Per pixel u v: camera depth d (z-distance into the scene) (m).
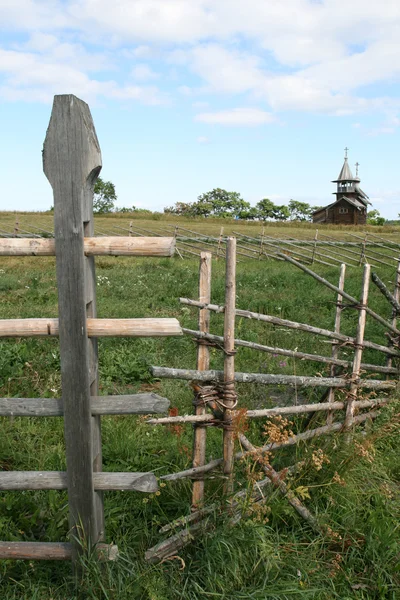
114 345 7.42
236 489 3.53
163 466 4.00
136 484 2.96
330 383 4.18
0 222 40.16
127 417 4.97
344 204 73.81
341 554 3.22
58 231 2.75
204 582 2.90
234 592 2.81
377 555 3.13
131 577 2.87
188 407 5.25
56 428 4.78
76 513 2.96
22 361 6.52
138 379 6.40
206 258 3.27
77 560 2.98
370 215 123.06
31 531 3.38
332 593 2.94
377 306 10.22
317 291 12.47
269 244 27.20
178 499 3.55
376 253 24.58
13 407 2.91
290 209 148.88
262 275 15.89
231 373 3.31
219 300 11.29
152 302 10.86
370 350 6.77
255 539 3.01
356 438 4.00
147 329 2.83
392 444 4.42
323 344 7.41
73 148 2.68
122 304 10.29
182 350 7.27
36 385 5.87
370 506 3.61
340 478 3.64
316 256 25.05
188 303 3.27
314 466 3.67
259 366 6.41
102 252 2.77
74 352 2.82
